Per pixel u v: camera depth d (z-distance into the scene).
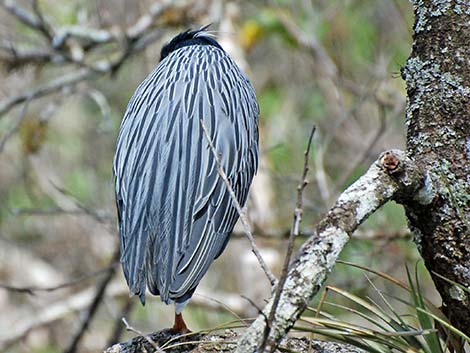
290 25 14.12
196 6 13.36
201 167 7.13
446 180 5.95
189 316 13.66
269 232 11.62
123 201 7.23
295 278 5.31
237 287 14.15
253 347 5.16
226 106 7.58
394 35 14.15
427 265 6.14
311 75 15.16
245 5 15.73
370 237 11.18
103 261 14.46
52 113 13.65
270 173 12.52
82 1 13.98
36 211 11.81
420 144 6.12
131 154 7.32
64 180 15.34
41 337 15.07
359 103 12.27
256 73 15.38
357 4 14.41
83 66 13.16
